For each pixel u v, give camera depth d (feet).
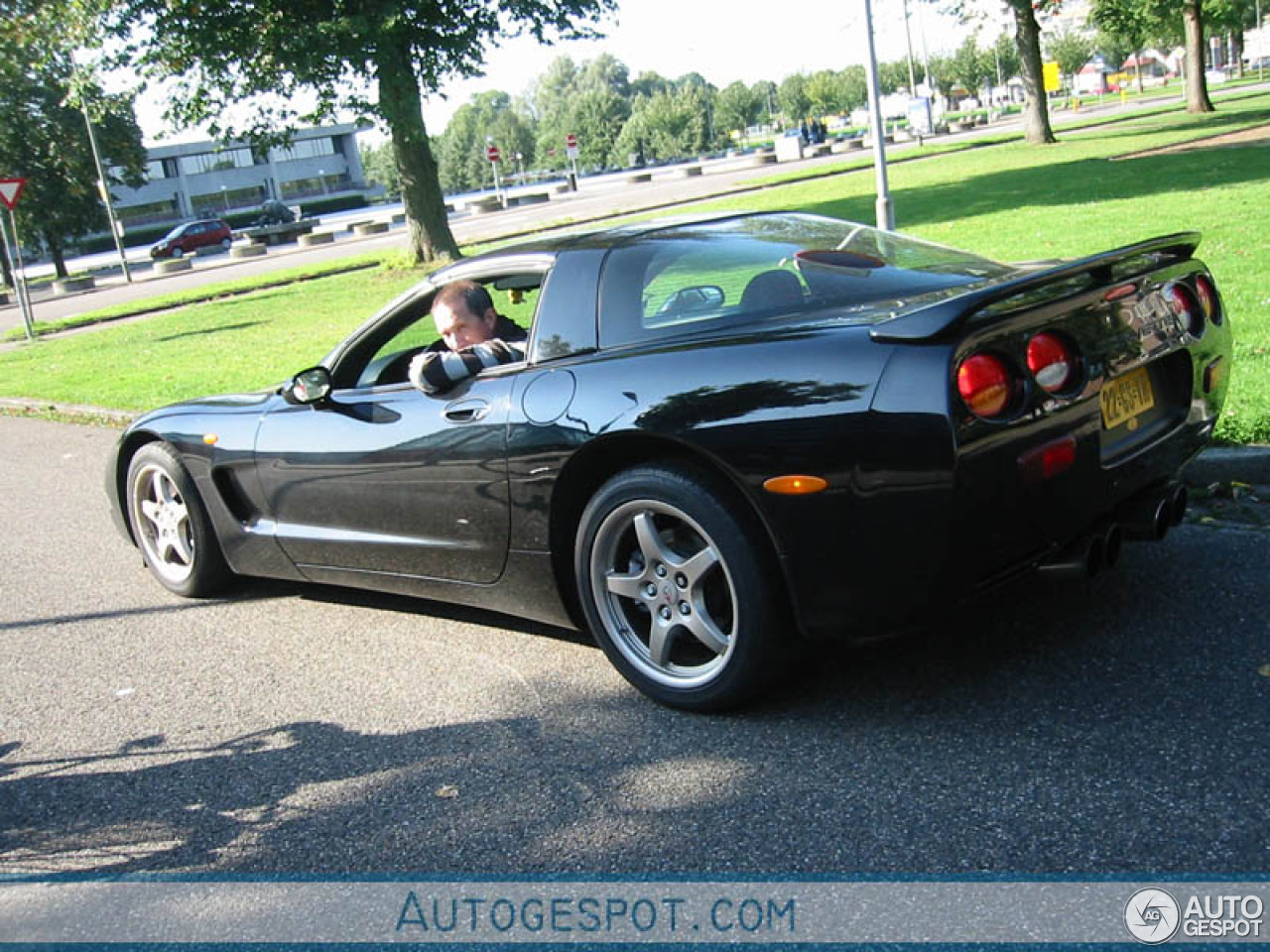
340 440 14.29
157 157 303.48
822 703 11.35
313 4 73.97
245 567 16.71
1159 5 139.33
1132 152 89.92
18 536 22.85
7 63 81.00
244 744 12.30
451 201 242.17
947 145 148.46
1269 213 43.50
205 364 46.37
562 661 13.46
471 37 77.25
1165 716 10.16
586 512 11.74
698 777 10.32
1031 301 10.12
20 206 171.63
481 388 12.78
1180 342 11.57
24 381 49.11
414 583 14.29
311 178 338.54
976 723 10.51
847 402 9.86
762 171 154.51
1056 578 10.85
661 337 11.60
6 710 14.02
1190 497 15.90
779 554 10.39
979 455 9.61
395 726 12.27
